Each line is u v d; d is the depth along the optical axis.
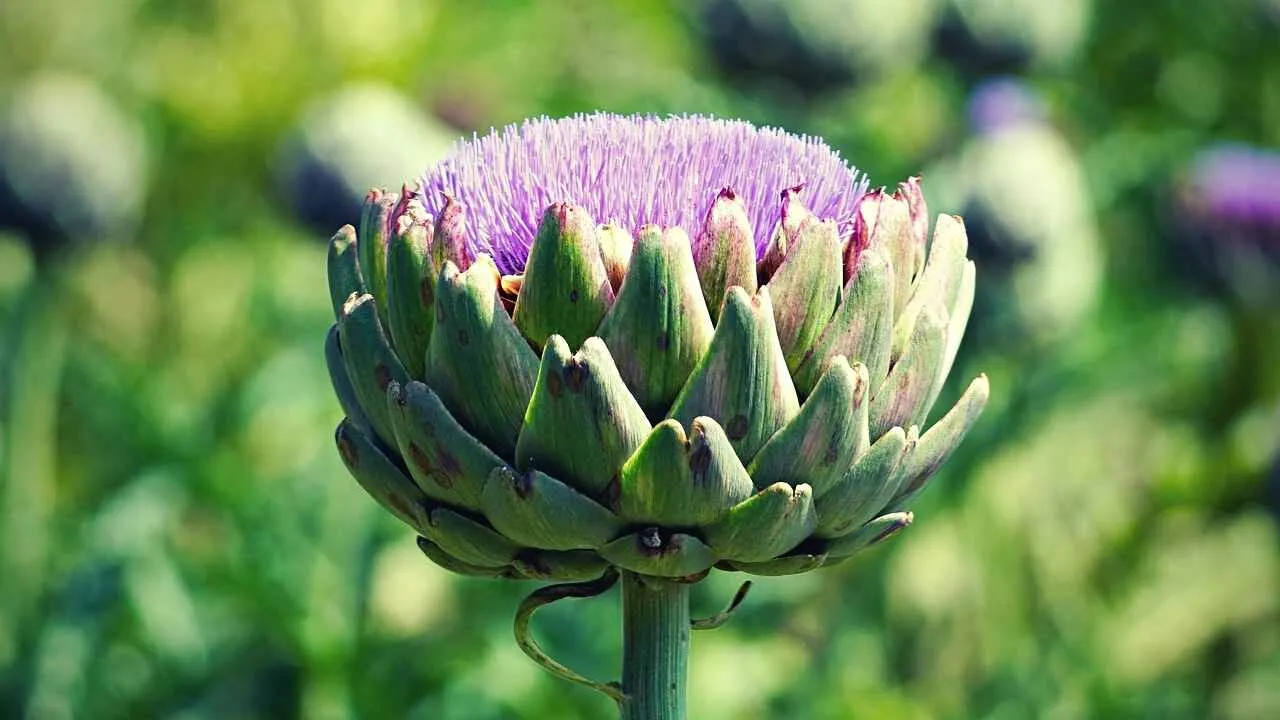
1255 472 1.33
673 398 0.64
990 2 1.38
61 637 1.11
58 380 1.34
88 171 1.24
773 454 0.63
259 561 1.11
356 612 1.08
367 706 1.06
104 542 1.12
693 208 0.65
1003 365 1.29
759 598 1.12
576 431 0.63
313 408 1.31
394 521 1.10
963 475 1.24
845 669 1.16
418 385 0.64
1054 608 1.28
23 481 1.23
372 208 0.67
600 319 0.64
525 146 0.66
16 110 1.24
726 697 1.06
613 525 0.64
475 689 1.05
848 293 0.64
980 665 1.24
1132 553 1.35
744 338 0.63
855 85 1.35
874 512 0.65
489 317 0.63
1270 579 1.33
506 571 0.66
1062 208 1.23
